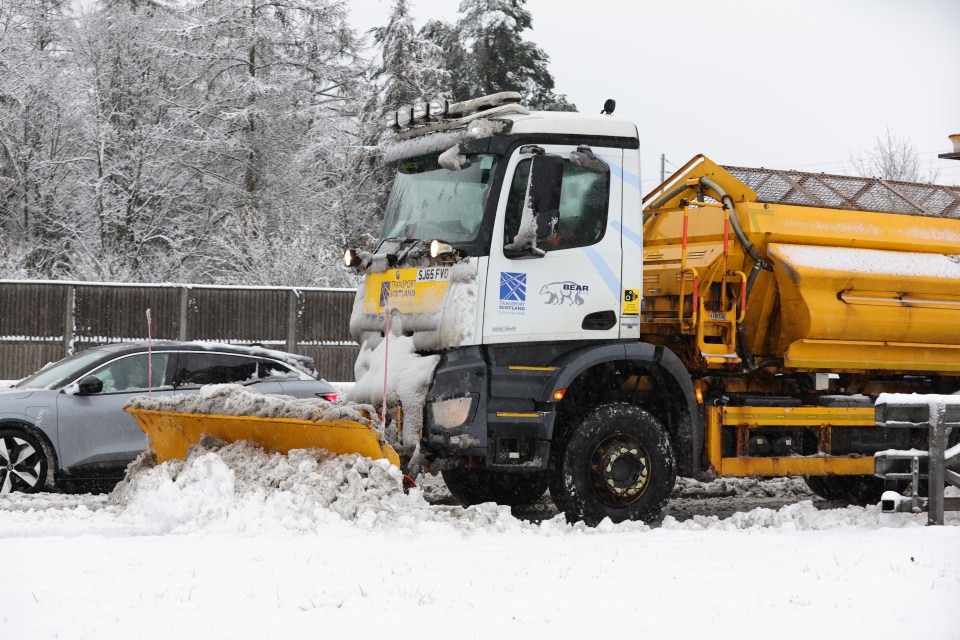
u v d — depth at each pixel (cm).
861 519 966
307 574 678
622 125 983
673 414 1019
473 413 902
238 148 4219
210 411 925
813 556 751
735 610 591
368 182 4391
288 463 876
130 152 3994
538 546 795
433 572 688
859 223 1116
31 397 1167
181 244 4119
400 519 838
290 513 834
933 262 1129
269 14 4375
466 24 4684
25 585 643
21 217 3969
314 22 4391
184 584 646
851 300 1075
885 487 1215
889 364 1108
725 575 684
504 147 924
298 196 4266
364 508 840
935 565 707
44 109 3938
